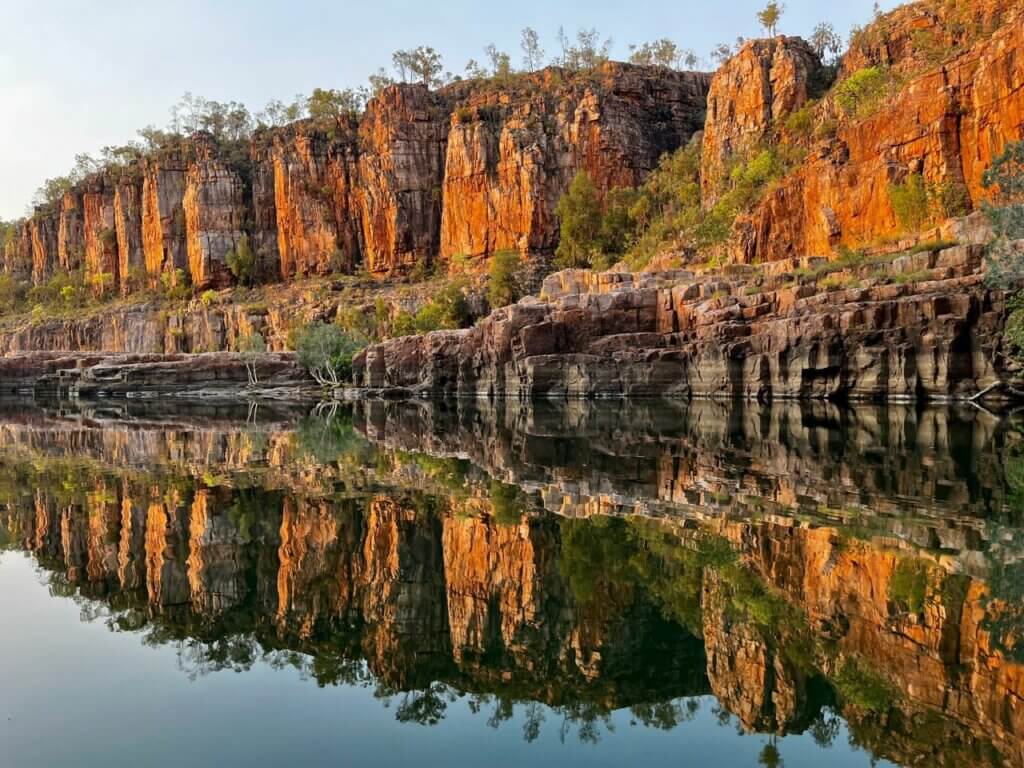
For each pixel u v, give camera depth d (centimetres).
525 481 2098
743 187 8569
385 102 14250
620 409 5162
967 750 644
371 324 11575
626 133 12825
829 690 779
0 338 16500
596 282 7262
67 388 10125
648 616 1014
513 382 6550
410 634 1010
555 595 1118
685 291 5972
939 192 5947
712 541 1320
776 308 5247
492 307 10888
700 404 5247
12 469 2616
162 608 1132
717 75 10438
